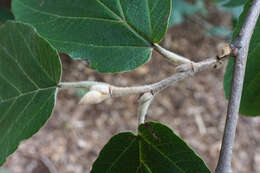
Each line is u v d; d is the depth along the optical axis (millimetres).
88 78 1254
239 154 1202
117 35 275
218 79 1386
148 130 269
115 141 272
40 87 266
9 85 265
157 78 1328
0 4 433
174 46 1418
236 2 394
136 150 273
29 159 1041
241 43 273
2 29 260
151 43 276
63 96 1210
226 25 1472
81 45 273
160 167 271
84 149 1111
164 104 1278
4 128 266
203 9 1321
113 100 1252
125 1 273
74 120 1166
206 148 1201
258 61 309
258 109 321
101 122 1190
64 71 1246
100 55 274
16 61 264
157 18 274
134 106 1251
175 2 975
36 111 266
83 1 271
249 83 315
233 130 266
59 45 272
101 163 273
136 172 274
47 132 1122
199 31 1491
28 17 273
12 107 266
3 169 964
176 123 1239
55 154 1071
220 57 272
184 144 265
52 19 273
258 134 1271
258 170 1173
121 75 1306
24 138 263
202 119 1268
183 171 267
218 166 264
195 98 1316
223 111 1305
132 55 276
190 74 271
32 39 260
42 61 263
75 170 1061
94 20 273
